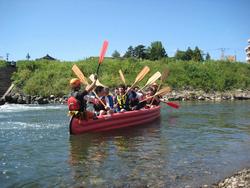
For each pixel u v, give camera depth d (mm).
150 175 4023
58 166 4457
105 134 7102
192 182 3760
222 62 30781
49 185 3688
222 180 3803
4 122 9242
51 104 18688
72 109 6887
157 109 10250
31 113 12211
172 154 5145
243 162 4645
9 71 24641
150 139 6508
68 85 22891
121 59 29156
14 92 22234
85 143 6078
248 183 3623
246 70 30719
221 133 7254
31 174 4094
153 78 11102
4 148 5656
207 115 11242
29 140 6395
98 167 4395
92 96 8070
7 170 4273
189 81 26875
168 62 29141
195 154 5141
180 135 6996
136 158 4883
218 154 5141
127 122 8242
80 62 26812
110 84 23906
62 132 7383
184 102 19406
